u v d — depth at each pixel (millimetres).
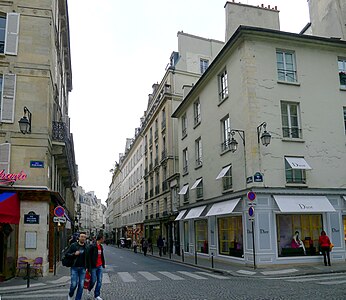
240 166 18844
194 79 36094
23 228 15227
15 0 17078
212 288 11234
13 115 16062
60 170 24172
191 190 26781
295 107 19125
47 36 17141
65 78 31781
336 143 19188
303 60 19594
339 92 19906
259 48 18906
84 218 112688
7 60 16438
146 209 44344
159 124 38062
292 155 18250
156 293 10500
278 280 13023
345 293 9461
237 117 19422
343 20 23203
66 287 12477
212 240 22250
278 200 17203
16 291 11430
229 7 22906
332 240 17922
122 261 24578
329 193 18266
